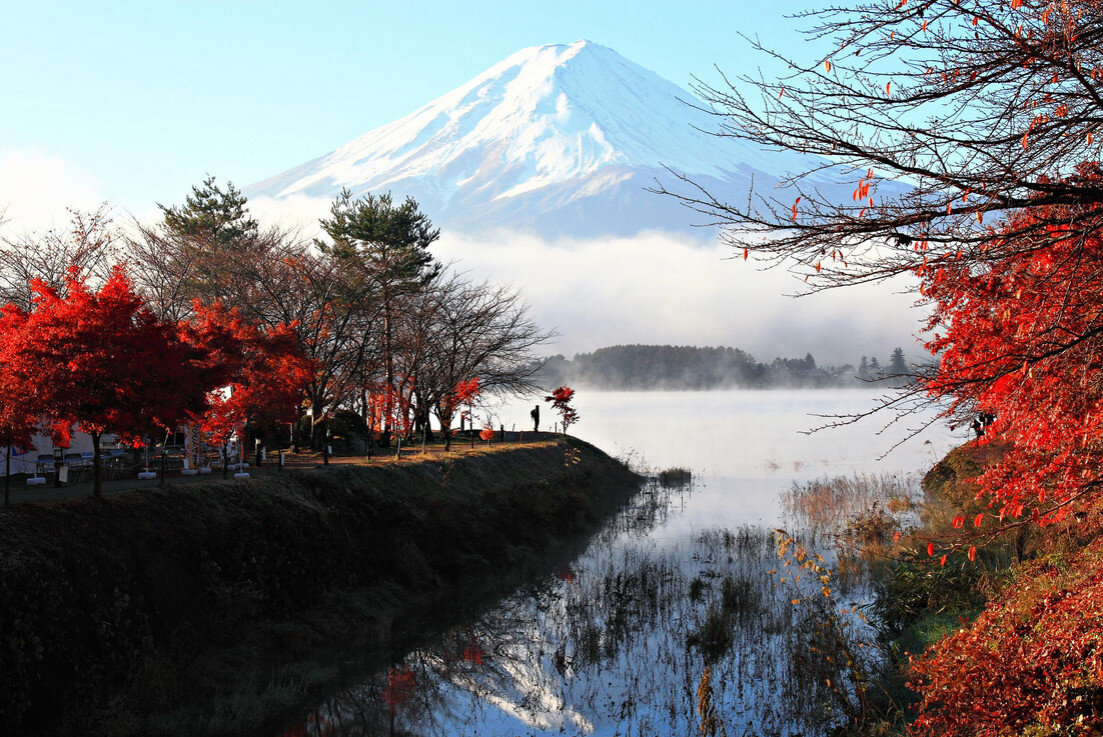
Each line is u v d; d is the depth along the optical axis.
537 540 34.28
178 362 19.95
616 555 32.28
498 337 52.31
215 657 18.62
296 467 31.52
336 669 19.69
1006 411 9.06
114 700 15.81
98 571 17.39
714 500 46.88
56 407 18.16
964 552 20.91
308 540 24.30
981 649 12.31
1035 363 7.09
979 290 9.09
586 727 16.05
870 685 15.44
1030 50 6.16
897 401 7.16
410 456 39.81
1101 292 7.45
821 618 19.77
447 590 27.05
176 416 19.88
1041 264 7.69
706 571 27.88
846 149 6.52
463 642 21.91
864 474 53.50
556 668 19.53
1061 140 6.57
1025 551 18.97
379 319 47.75
